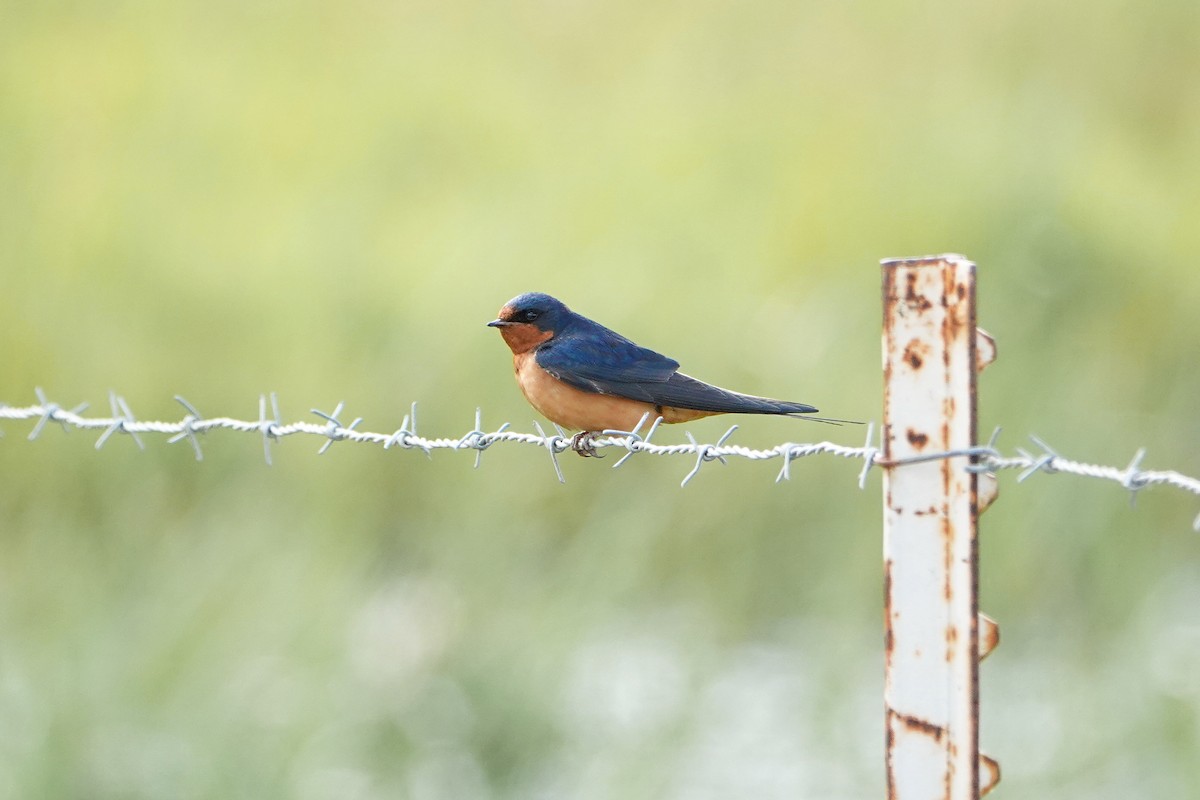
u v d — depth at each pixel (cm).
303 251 1622
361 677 1101
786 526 1361
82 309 1542
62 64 2030
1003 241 1638
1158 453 1438
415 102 2012
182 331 1532
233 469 1392
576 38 2294
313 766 998
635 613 1286
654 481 1365
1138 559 1273
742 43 2242
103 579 1176
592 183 1770
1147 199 1803
